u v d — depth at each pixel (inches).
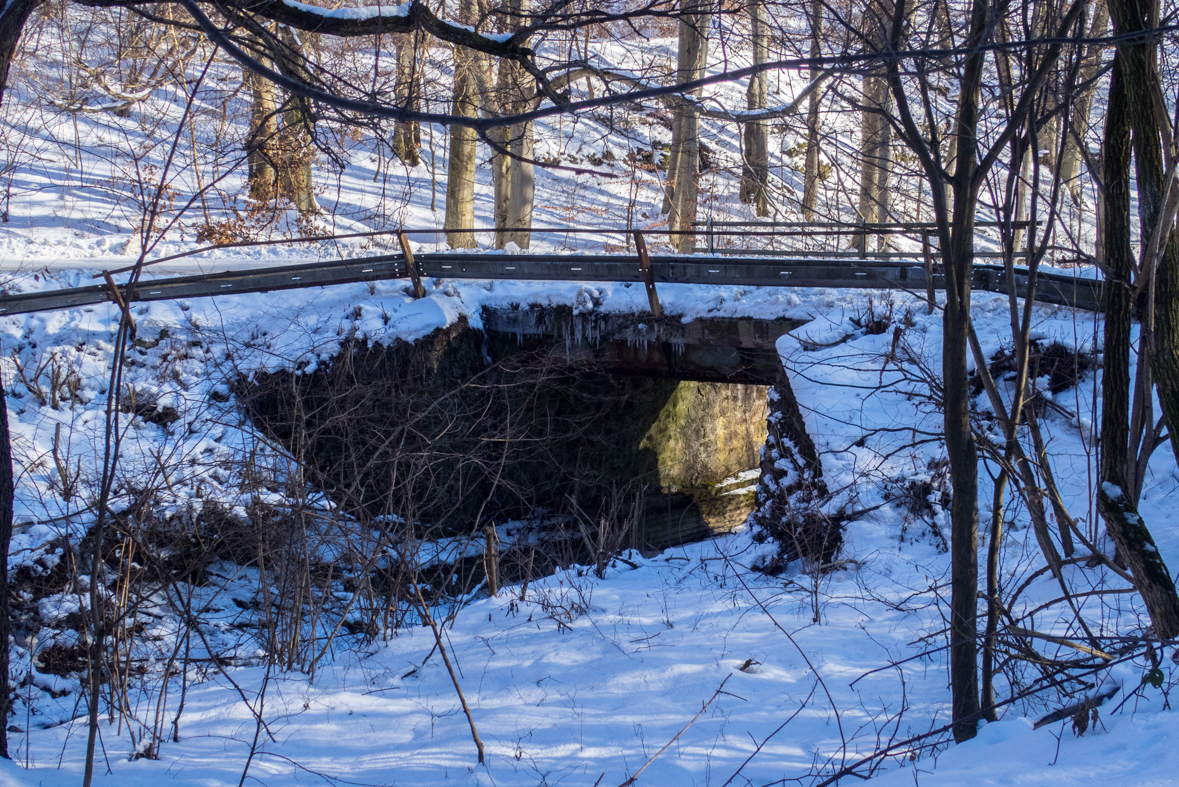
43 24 542.0
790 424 411.2
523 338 515.5
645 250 456.8
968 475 161.6
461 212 775.7
